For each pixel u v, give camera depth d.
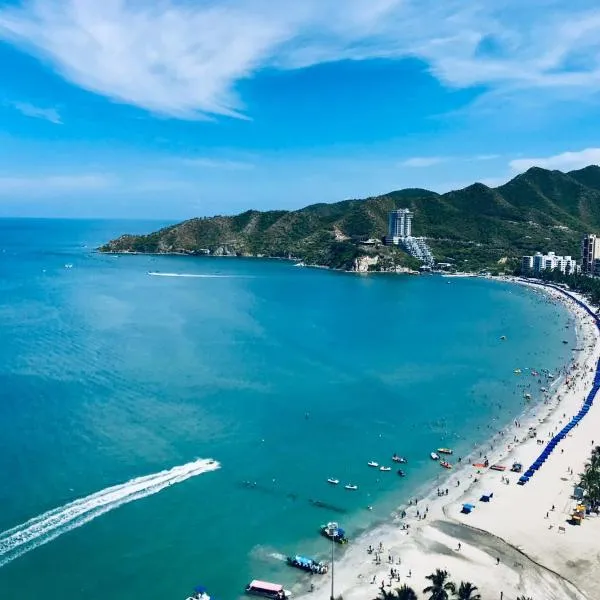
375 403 170.00
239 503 111.44
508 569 93.12
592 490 112.75
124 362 197.50
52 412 149.50
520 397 179.62
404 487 121.19
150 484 115.81
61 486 113.00
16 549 93.56
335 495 116.56
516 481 123.25
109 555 93.56
